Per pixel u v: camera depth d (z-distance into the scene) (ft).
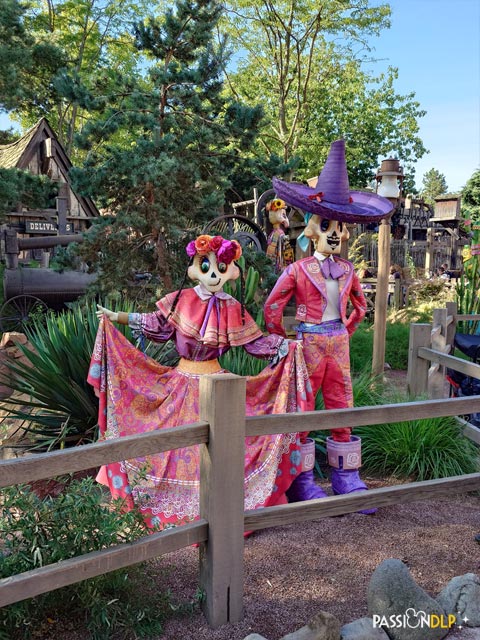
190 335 11.94
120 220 20.63
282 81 78.54
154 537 8.15
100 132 20.65
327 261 13.47
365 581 10.00
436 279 52.60
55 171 54.08
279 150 85.35
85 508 8.57
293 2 73.51
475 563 10.75
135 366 12.18
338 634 8.05
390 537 11.68
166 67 21.53
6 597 6.87
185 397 11.89
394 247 67.26
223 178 23.41
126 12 83.87
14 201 34.40
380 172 21.98
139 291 22.31
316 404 16.02
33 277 35.88
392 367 30.04
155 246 22.17
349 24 75.97
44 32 73.15
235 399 8.52
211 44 22.00
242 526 8.78
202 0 21.75
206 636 8.45
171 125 22.02
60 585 7.30
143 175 19.80
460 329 23.24
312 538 11.53
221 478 8.49
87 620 8.54
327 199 13.51
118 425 11.81
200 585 8.98
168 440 8.14
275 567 10.37
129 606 8.55
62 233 52.80
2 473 6.75
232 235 22.95
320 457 16.17
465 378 19.10
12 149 57.41
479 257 23.93
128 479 11.48
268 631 8.61
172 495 11.41
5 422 16.34
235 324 12.19
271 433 9.06
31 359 15.31
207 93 22.20
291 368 12.23
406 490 10.59
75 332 16.19
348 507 9.98
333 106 93.66
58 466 7.19
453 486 11.12
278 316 13.44
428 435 14.98
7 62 33.42
